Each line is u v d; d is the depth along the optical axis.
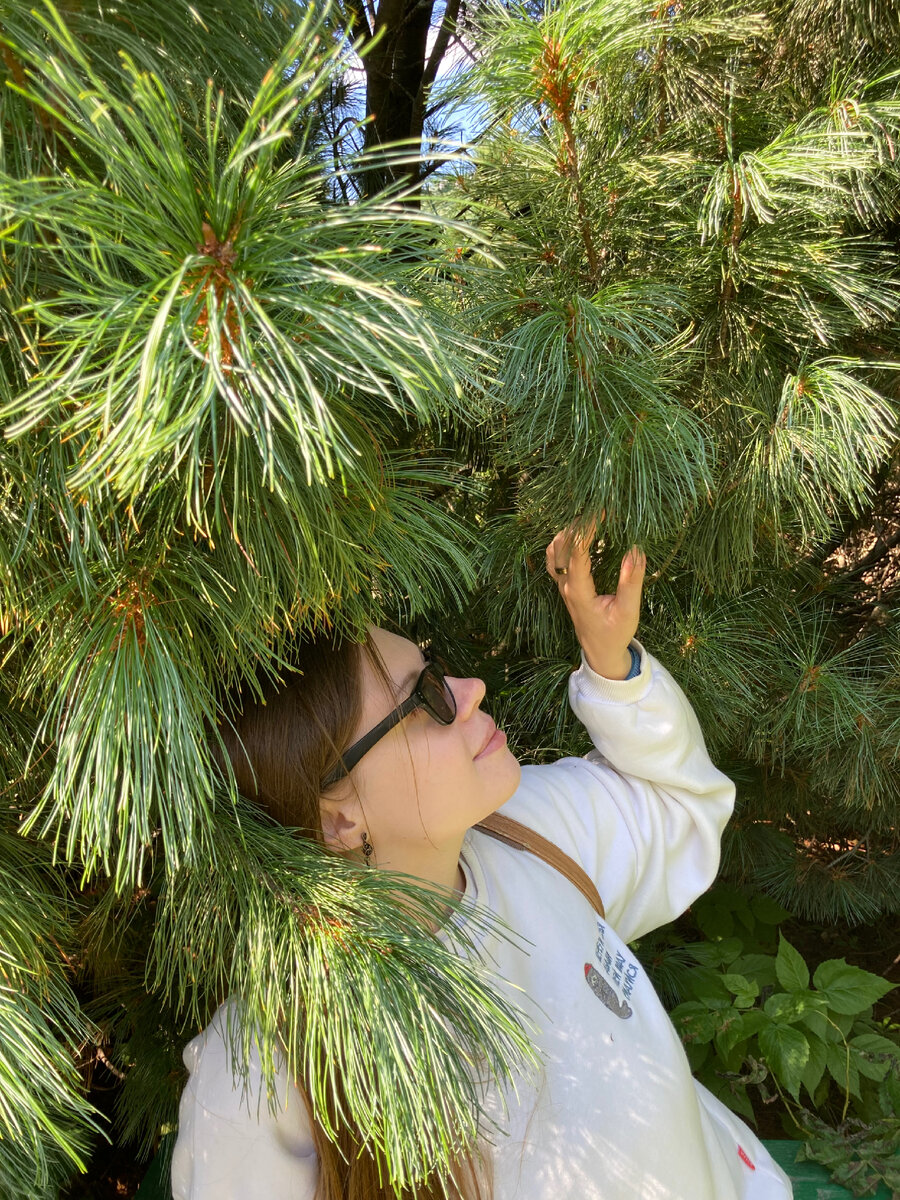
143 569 0.55
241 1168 0.69
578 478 0.88
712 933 1.97
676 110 1.11
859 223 1.25
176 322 0.37
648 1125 0.80
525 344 0.83
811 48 1.17
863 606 1.70
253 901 0.60
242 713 0.70
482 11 1.01
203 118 0.50
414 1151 0.54
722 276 1.03
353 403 0.60
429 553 0.70
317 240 0.44
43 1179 0.58
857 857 1.97
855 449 1.05
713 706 1.31
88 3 0.43
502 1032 0.62
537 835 0.93
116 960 1.01
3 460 0.50
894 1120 1.52
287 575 0.58
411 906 0.67
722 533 1.11
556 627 1.26
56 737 0.53
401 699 0.75
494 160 1.01
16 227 0.38
